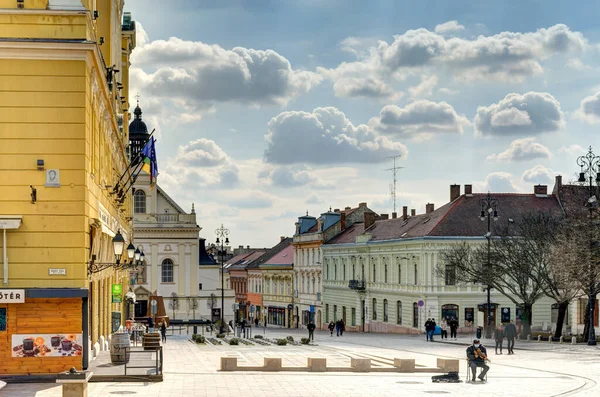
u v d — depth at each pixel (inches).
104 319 1707.7
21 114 1219.9
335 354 2020.2
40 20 1222.9
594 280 2418.8
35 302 1226.6
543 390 1314.0
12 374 1221.1
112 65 1884.8
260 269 5930.1
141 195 4387.3
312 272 4931.1
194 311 4394.7
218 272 4598.9
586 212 2593.5
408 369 1556.3
